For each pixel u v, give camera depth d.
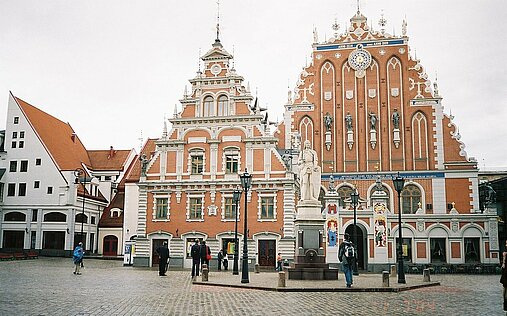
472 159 58.44
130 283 29.56
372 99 61.97
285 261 47.84
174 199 54.81
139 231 54.84
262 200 52.81
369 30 63.38
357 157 61.06
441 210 58.09
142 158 56.41
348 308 18.91
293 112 63.16
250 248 51.88
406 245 52.31
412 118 60.78
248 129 54.56
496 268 46.72
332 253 51.94
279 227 51.72
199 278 33.47
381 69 62.38
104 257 70.62
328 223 52.50
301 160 34.47
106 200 83.94
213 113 56.00
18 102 76.88
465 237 51.50
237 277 35.22
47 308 17.95
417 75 61.53
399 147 60.41
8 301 19.92
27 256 61.31
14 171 75.06
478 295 24.38
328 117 62.00
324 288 25.56
